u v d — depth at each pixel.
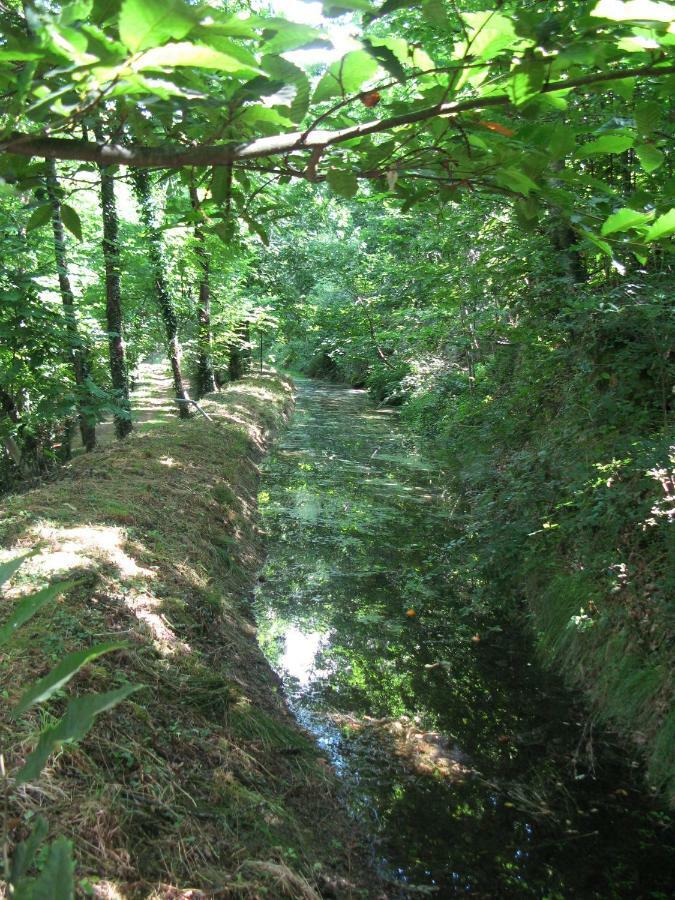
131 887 1.94
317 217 16.28
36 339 4.79
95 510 4.79
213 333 13.16
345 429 14.25
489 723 4.14
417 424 11.16
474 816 3.38
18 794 1.98
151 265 8.08
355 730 4.01
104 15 0.69
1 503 4.71
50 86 0.80
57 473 6.03
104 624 3.32
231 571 5.62
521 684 4.59
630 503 4.39
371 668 4.74
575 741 3.98
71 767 2.26
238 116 0.90
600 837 3.28
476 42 0.86
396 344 13.27
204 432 9.06
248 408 12.70
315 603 5.73
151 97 0.83
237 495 7.40
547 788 3.60
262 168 1.21
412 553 6.97
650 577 4.21
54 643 2.91
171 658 3.46
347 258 16.84
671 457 3.86
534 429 6.17
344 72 0.86
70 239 6.77
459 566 6.48
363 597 5.92
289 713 4.10
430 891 2.89
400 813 3.36
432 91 0.96
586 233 1.04
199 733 3.04
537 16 0.83
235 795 2.78
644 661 4.05
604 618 4.41
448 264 8.15
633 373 4.38
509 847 3.19
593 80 0.90
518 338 6.20
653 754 3.67
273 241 17.30
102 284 8.22
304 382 24.64
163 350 13.42
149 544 4.68
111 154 0.90
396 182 1.20
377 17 0.84
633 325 4.30
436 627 5.39
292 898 2.35
